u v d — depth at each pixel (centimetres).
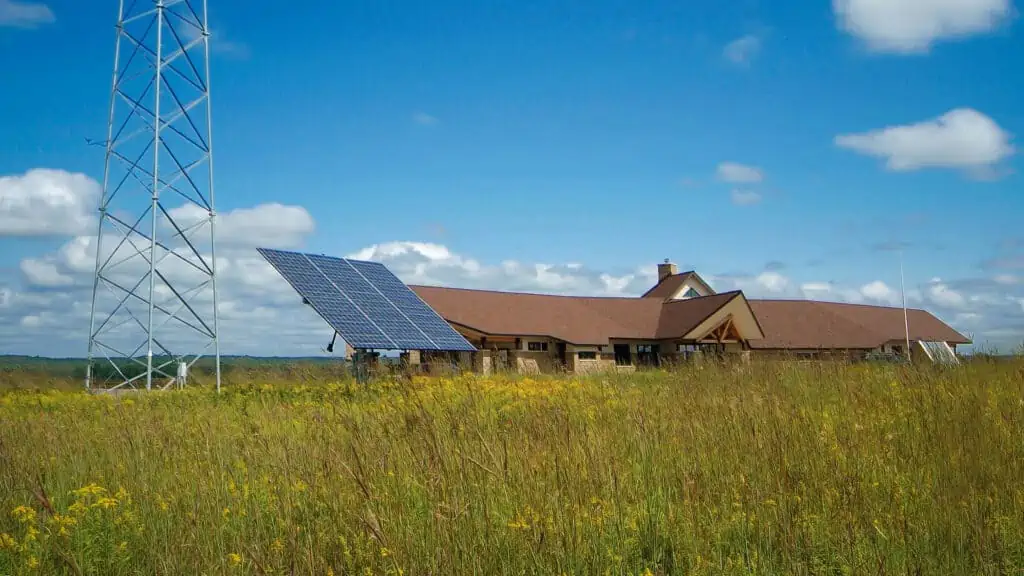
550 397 1580
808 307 5744
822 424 1027
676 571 648
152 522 762
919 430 1002
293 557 640
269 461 923
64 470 964
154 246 2447
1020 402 1123
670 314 5097
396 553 639
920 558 631
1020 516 696
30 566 657
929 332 5969
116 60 2531
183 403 1931
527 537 652
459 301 4478
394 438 979
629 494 782
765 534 686
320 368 2519
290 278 2872
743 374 1844
